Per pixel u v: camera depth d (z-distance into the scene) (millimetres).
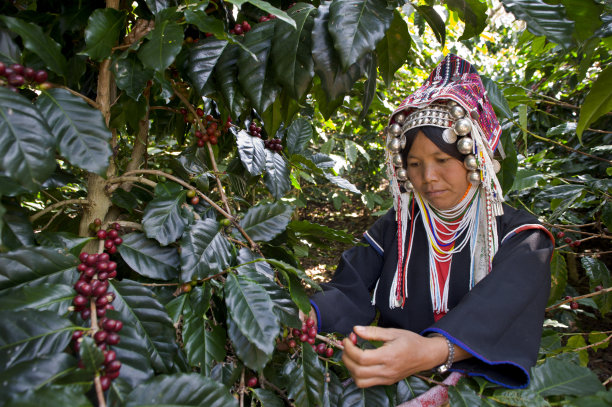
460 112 940
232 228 871
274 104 1018
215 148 1185
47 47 634
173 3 819
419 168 1048
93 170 626
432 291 1104
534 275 948
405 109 1048
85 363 511
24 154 545
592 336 1346
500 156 1211
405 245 1171
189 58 824
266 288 764
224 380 778
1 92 554
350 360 800
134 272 952
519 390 806
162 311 713
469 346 828
